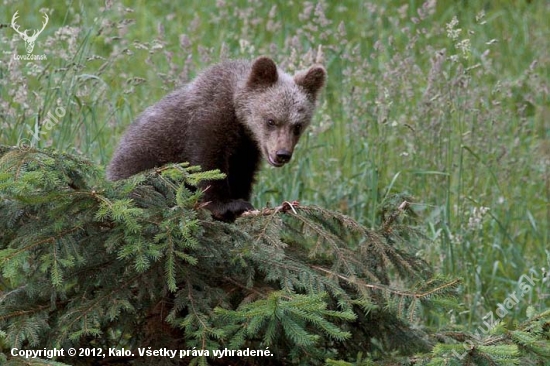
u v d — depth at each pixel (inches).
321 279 316.8
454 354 290.5
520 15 844.0
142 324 334.0
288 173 523.5
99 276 309.3
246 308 295.7
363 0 812.6
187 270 314.7
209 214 318.0
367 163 531.2
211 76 425.1
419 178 548.7
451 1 844.6
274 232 324.5
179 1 805.2
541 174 599.2
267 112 426.6
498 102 564.4
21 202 301.0
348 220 344.8
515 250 517.3
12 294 311.1
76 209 298.2
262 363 341.7
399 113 592.7
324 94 625.6
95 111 510.9
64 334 292.7
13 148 305.9
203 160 408.5
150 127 412.8
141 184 323.6
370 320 345.1
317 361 339.0
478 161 561.0
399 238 362.6
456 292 338.6
